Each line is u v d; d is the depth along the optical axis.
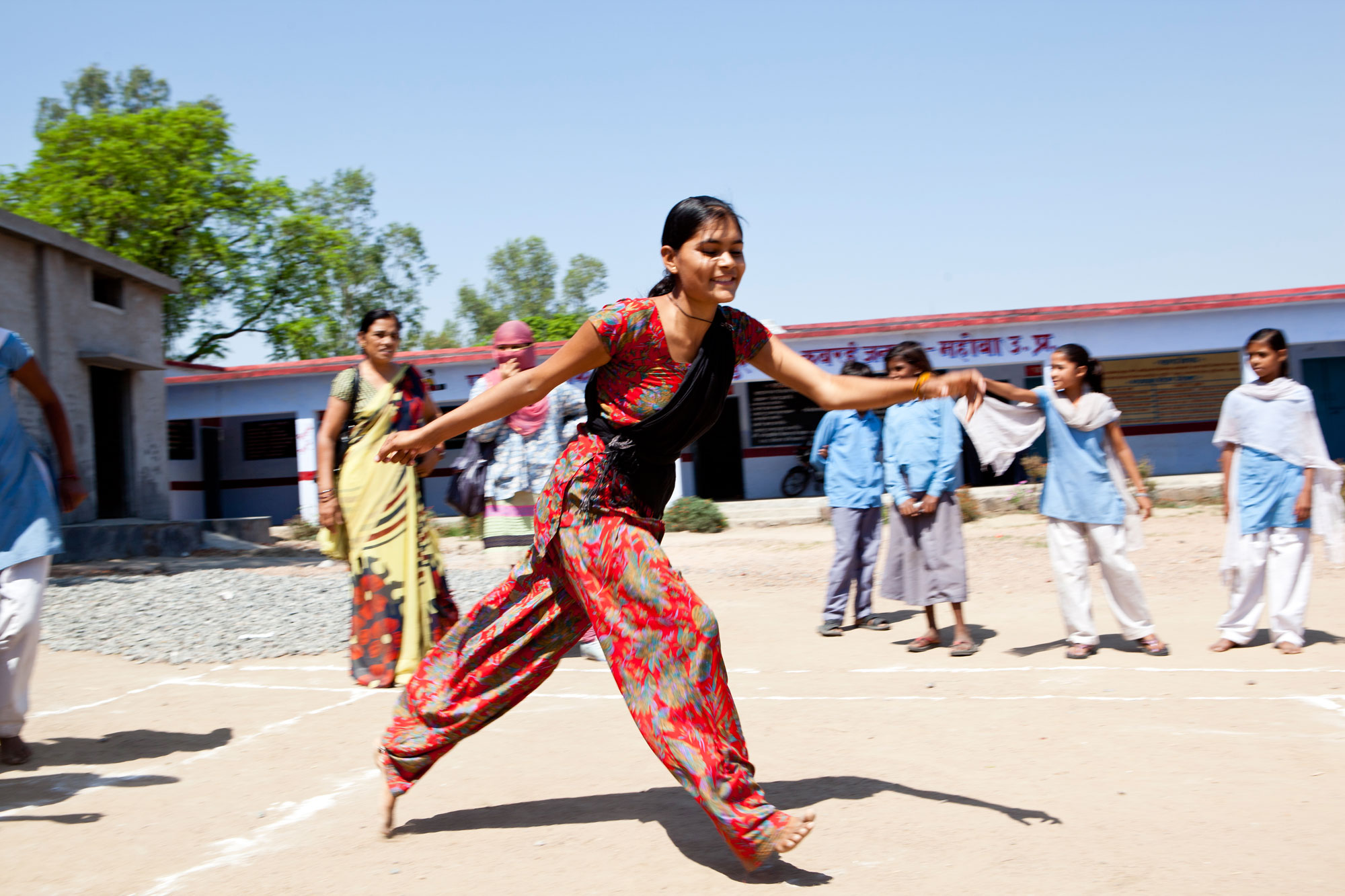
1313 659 5.80
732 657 6.59
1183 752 4.02
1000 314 20.86
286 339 29.94
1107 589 6.15
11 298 13.72
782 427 24.56
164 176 26.22
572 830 3.29
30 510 4.03
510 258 57.78
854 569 7.49
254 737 4.61
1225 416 6.24
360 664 5.64
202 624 7.69
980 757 4.03
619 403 2.95
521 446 6.30
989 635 7.14
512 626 3.17
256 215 28.09
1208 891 2.69
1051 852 3.00
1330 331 20.20
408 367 5.77
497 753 4.23
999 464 6.29
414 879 2.93
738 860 2.99
